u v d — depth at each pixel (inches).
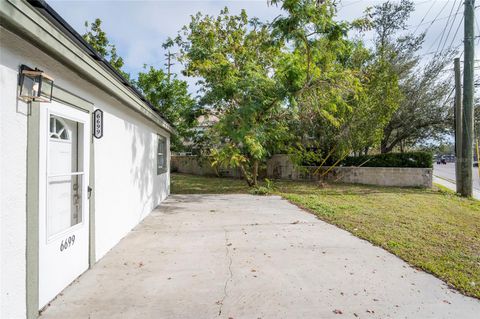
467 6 394.6
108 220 178.9
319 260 159.8
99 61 140.3
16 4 79.8
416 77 603.5
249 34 432.1
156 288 125.6
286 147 522.6
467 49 398.0
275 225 239.8
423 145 671.8
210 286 127.6
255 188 468.8
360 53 447.2
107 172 178.7
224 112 446.9
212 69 393.4
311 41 290.7
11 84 91.9
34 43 94.4
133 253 172.1
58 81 121.7
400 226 234.7
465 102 403.9
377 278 136.7
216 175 737.0
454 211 300.4
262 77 359.6
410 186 507.5
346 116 454.0
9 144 91.0
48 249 112.8
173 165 906.1
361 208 310.7
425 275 140.6
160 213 291.6
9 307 89.7
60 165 130.6
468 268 147.7
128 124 222.5
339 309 109.0
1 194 87.3
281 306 111.1
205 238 202.1
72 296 118.0
